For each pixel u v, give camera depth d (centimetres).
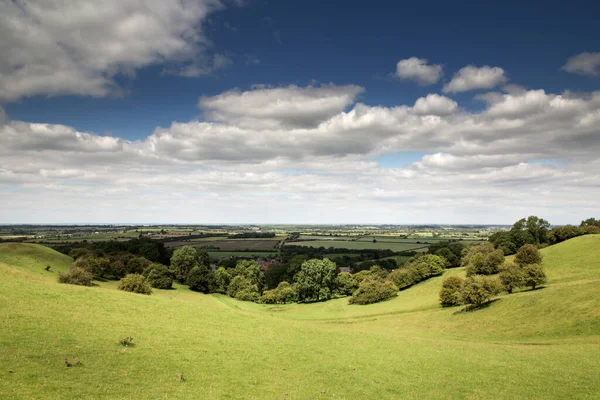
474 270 10769
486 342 5600
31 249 11938
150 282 12300
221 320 5194
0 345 2639
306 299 13600
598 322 5356
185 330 4231
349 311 10544
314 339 4778
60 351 2764
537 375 3431
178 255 14800
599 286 6562
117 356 2922
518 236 13538
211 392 2525
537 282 7812
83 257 12162
